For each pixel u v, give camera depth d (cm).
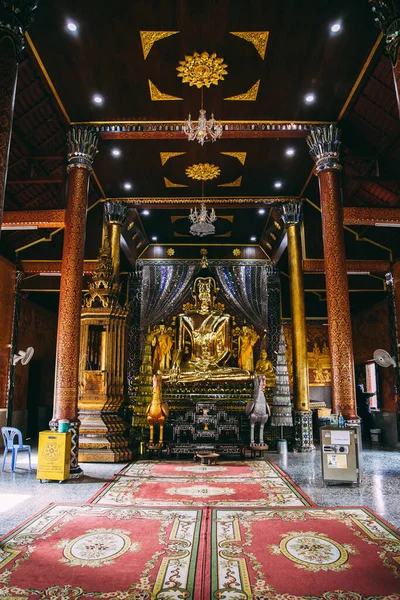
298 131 944
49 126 970
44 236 1283
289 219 1266
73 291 839
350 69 786
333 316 845
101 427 971
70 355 814
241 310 1584
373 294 1450
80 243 868
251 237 1594
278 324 1569
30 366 1585
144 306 1582
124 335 1040
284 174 1163
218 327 1537
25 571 378
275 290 1595
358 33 708
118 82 823
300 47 739
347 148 1020
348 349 828
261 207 1307
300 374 1161
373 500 614
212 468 891
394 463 954
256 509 566
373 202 1155
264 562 396
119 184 1214
